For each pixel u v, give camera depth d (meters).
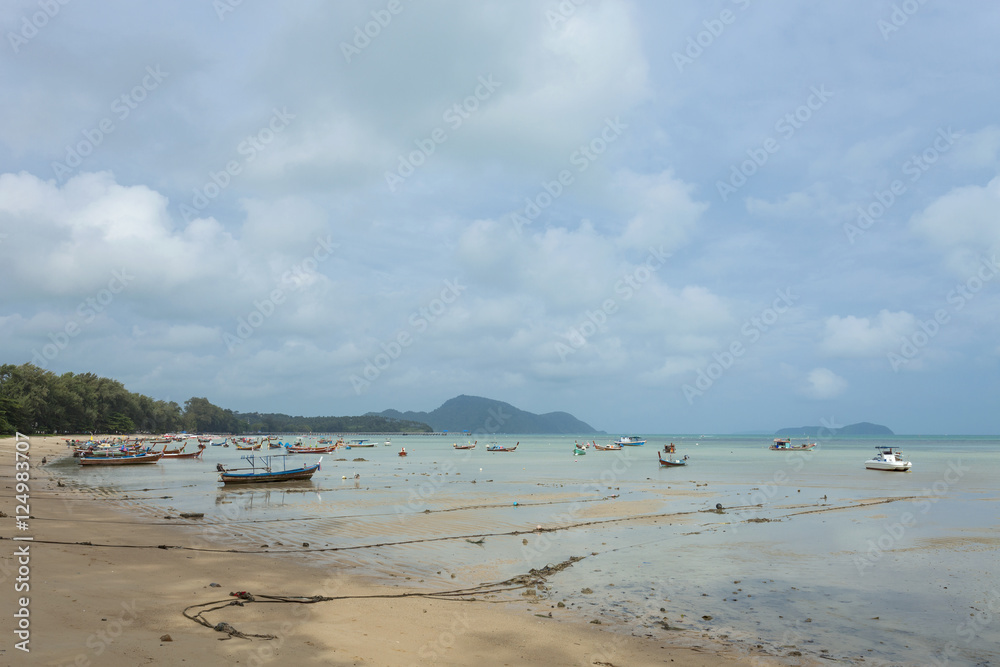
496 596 17.95
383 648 12.76
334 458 109.44
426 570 21.09
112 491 46.28
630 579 20.36
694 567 22.11
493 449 146.50
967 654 14.01
